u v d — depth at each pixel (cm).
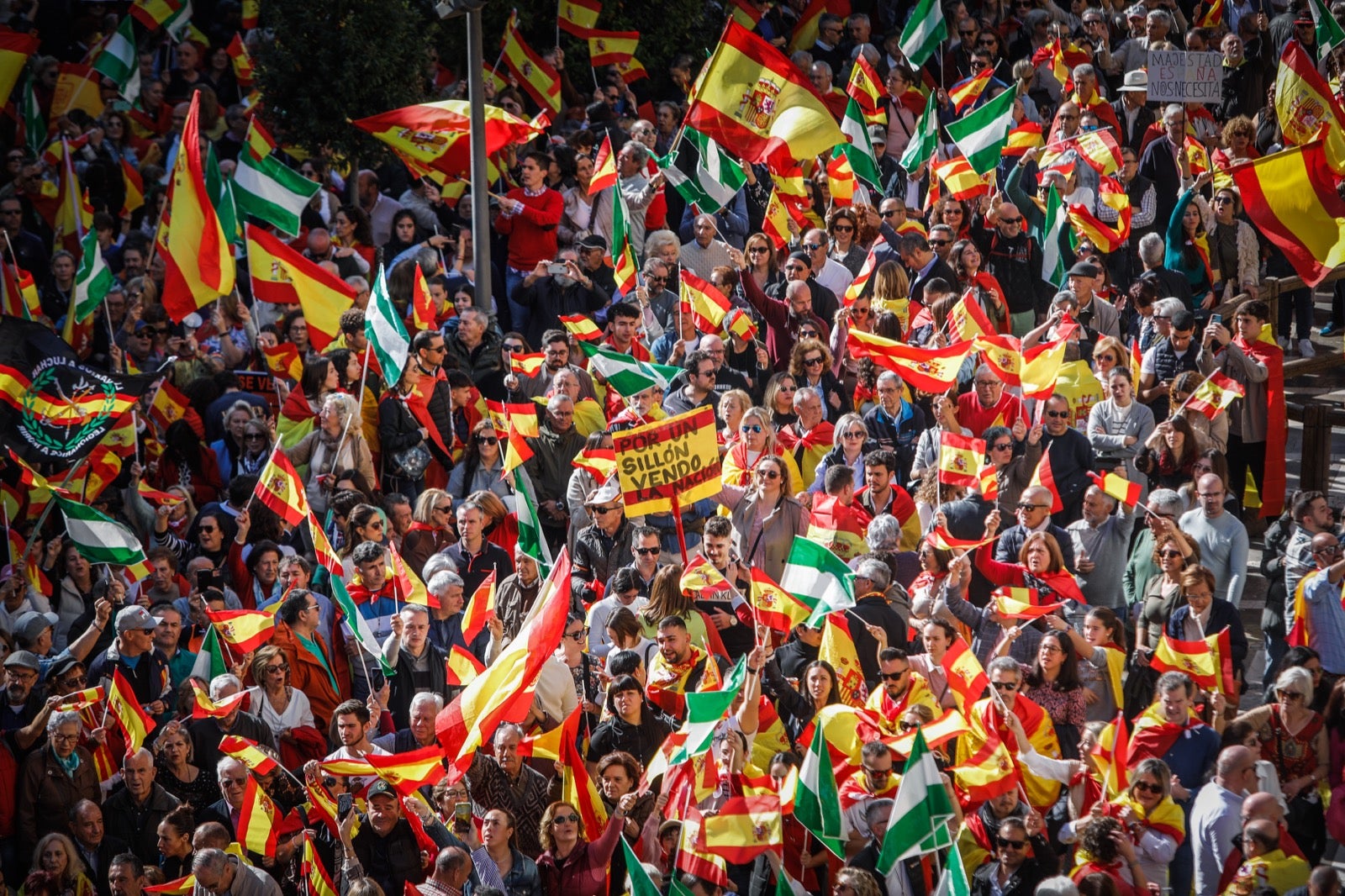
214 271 4603
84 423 4041
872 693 3138
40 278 5741
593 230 5509
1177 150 5381
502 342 4691
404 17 5644
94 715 3466
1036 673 3141
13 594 3916
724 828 2759
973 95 6003
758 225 5759
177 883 3025
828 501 3638
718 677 3127
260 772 3158
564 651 3362
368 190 5941
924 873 2756
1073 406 4312
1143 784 2736
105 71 6606
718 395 4394
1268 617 3709
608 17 6762
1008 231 4950
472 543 3872
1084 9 6988
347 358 4447
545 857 2942
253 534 4106
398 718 3506
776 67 4422
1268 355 4356
